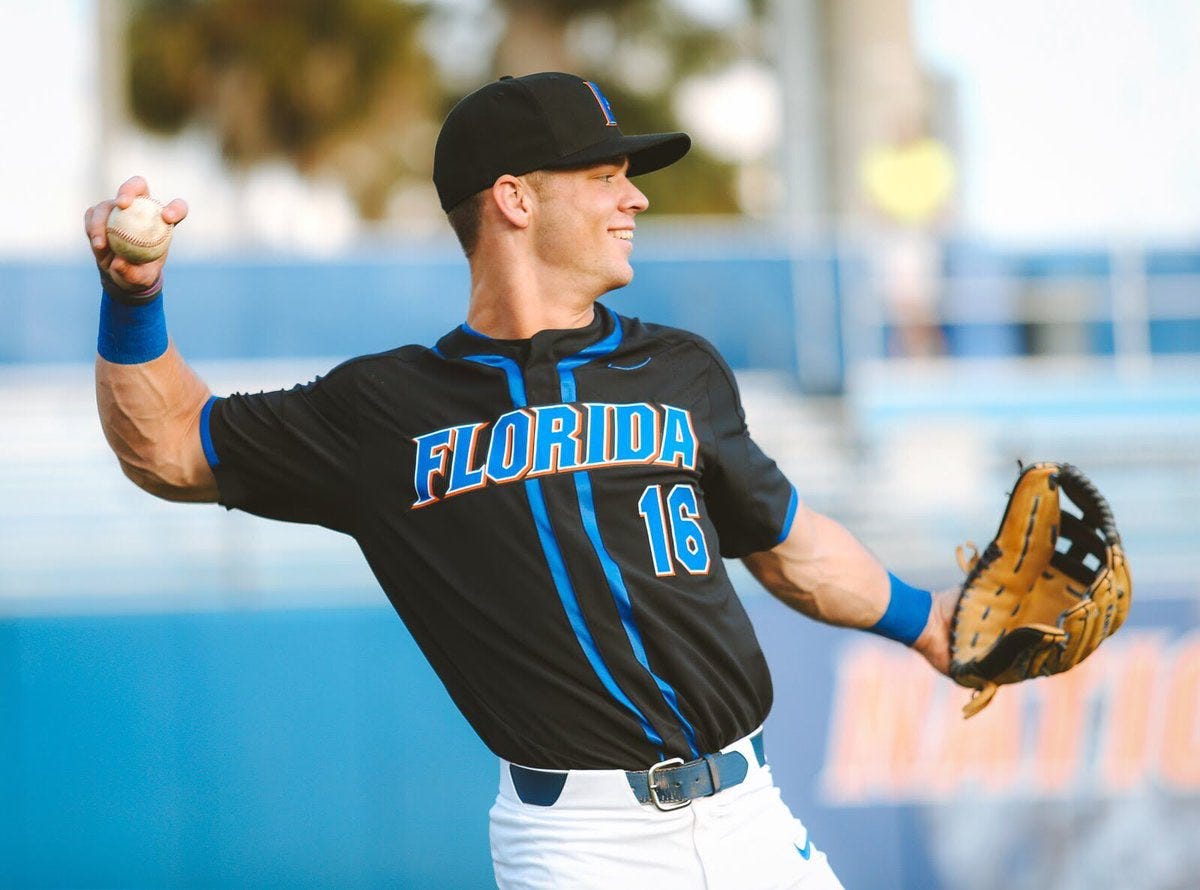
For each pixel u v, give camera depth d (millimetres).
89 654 25781
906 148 41156
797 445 32875
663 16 62875
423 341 31578
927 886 25234
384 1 58688
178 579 28641
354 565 29312
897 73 41438
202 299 31141
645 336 9820
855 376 33281
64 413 31656
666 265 32719
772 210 63906
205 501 9844
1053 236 36094
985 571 10883
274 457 9555
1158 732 25766
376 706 25938
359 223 60250
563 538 9070
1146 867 25484
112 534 30156
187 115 58469
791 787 25297
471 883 25547
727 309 32969
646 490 9289
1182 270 35281
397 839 25672
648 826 9094
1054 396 33969
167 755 25656
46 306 31938
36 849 25359
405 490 9328
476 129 9672
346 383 9609
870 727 25516
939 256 34844
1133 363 34844
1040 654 10148
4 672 25672
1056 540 10758
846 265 33375
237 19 57750
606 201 9664
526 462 9188
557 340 9547
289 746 25766
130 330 9281
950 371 34250
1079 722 25734
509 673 9141
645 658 9094
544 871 9133
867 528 31531
